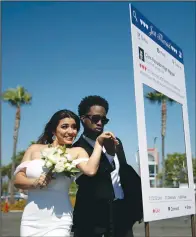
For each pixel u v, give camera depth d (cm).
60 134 335
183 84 511
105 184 354
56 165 300
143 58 391
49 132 345
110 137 317
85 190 355
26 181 308
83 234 355
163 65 446
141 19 396
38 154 324
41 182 301
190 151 501
